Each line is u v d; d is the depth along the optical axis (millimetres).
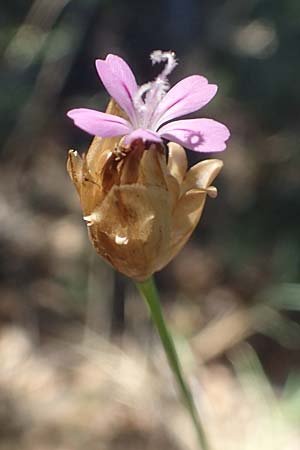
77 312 288
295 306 282
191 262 306
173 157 150
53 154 350
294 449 229
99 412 251
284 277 293
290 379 250
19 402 255
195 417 160
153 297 152
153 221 145
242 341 277
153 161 144
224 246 311
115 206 145
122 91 144
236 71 369
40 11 365
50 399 257
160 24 388
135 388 257
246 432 238
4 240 306
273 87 355
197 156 342
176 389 251
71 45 369
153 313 153
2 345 277
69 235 310
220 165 150
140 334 277
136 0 388
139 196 144
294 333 278
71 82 372
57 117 362
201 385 258
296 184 322
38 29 368
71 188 334
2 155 347
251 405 247
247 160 338
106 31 382
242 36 377
